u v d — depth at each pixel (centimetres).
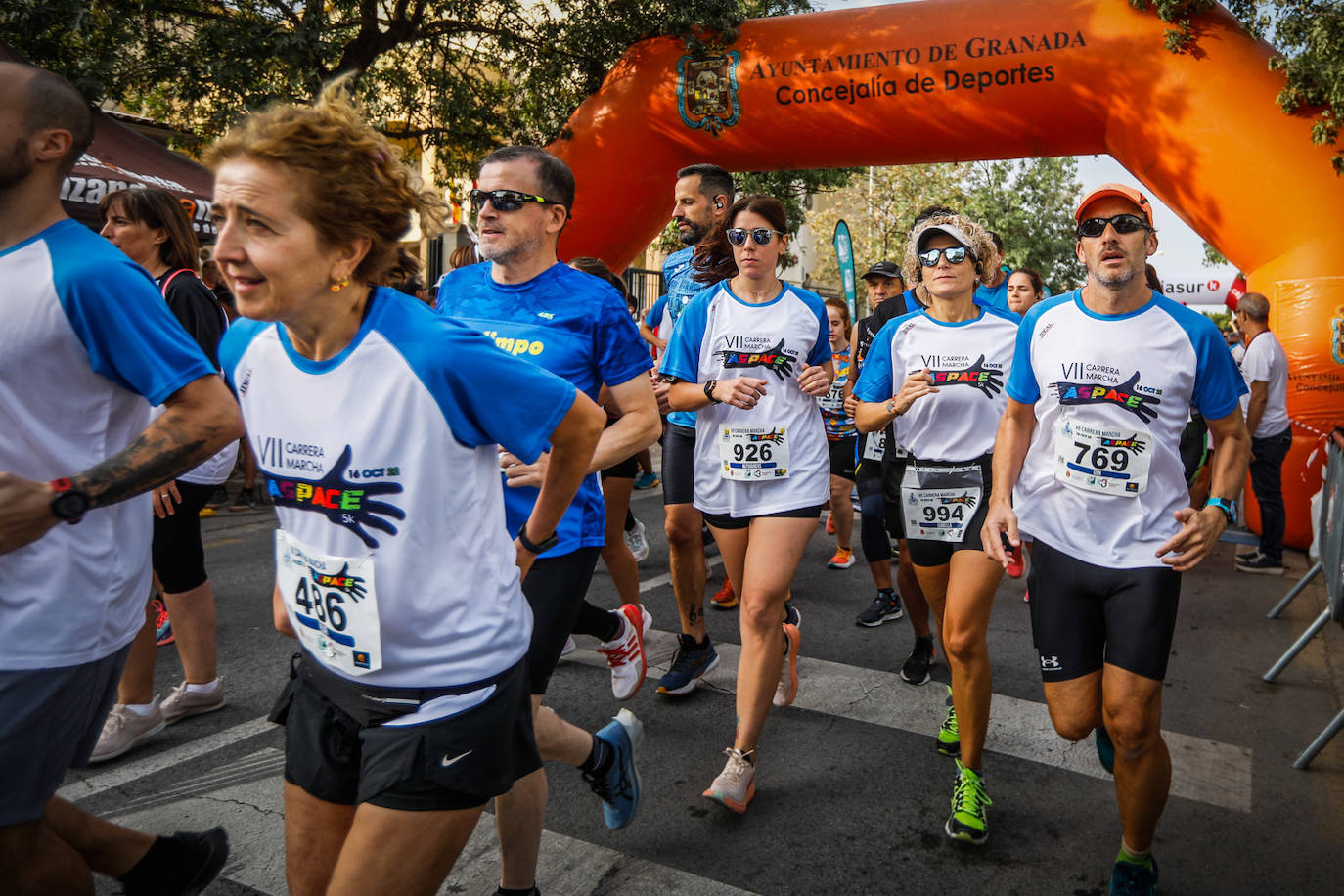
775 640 294
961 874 252
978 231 313
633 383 247
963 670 274
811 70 830
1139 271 234
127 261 164
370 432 138
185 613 339
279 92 885
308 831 156
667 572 586
